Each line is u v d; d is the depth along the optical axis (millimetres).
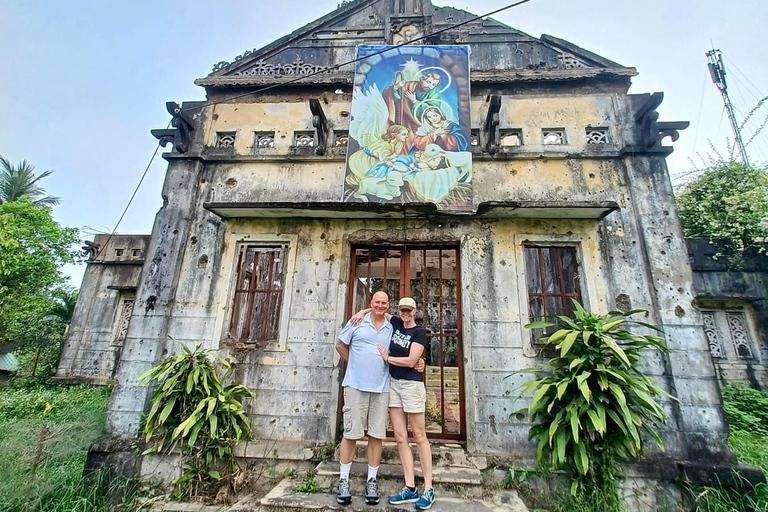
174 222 5031
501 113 5281
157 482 4062
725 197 7410
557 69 5348
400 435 3242
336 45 5902
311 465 4043
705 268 7129
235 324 4801
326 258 4820
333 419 4246
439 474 3600
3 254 10289
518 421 4109
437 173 4910
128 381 4434
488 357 4312
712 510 3498
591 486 3543
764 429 5516
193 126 5516
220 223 5051
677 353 4117
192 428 3879
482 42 5734
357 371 3299
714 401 3963
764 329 6805
